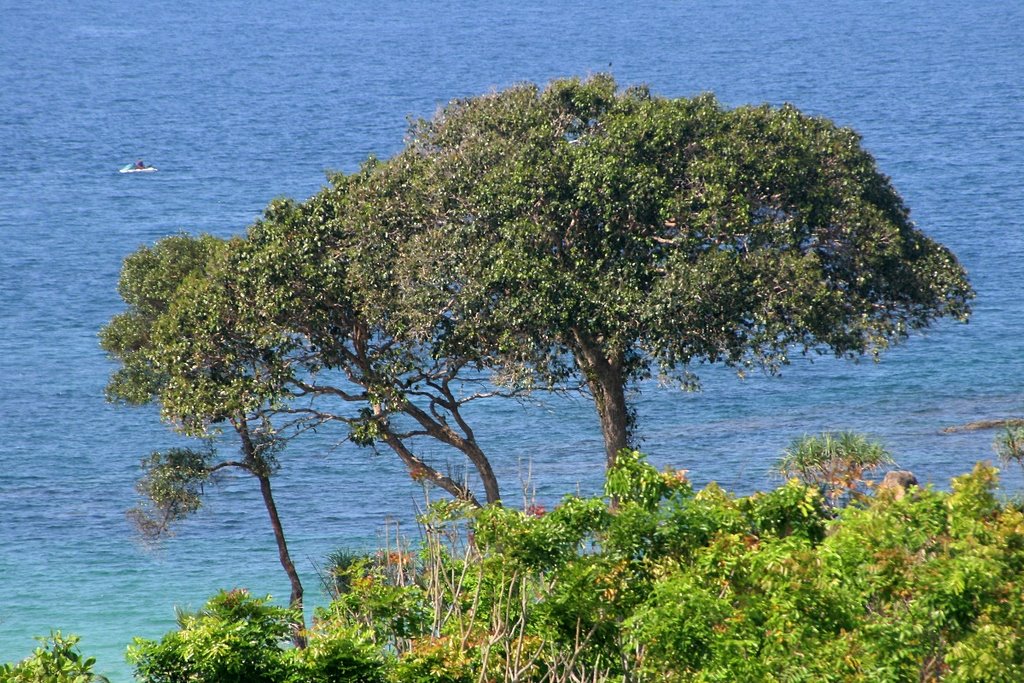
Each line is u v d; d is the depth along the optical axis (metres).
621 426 133.25
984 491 66.31
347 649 74.25
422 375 134.88
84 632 152.00
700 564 67.38
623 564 73.38
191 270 146.88
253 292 130.12
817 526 75.44
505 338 122.94
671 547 72.69
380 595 84.00
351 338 136.12
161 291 146.00
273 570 176.75
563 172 124.94
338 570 119.06
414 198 128.62
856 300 129.00
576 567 73.56
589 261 124.69
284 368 129.88
